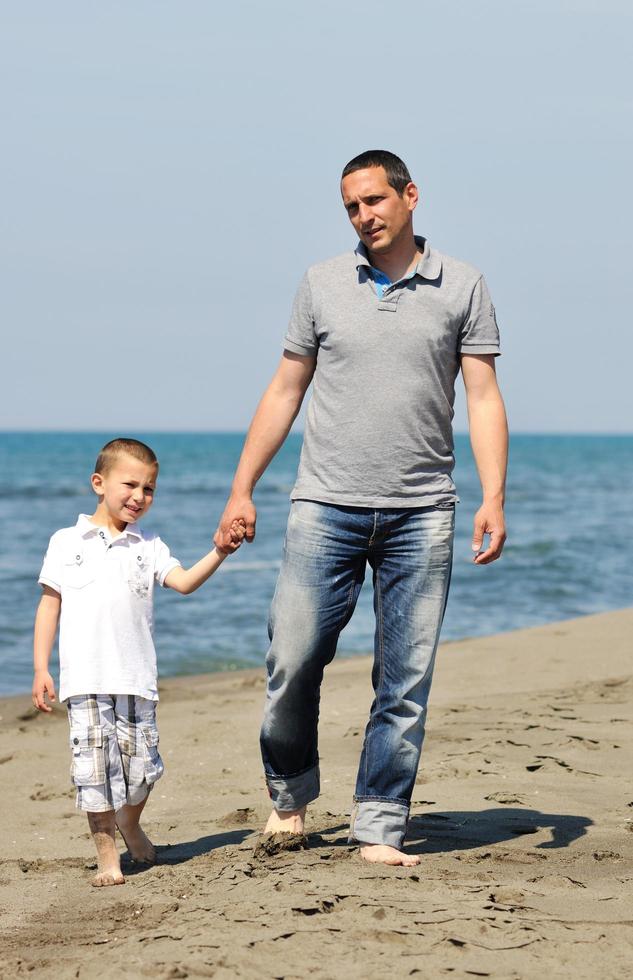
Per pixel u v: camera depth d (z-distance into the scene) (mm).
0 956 6672
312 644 8555
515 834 9297
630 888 7469
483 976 5871
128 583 8773
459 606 34188
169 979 5918
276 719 8750
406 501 8367
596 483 134375
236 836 9688
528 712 14883
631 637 21828
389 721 8500
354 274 8508
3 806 11383
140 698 8672
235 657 25312
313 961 6051
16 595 35438
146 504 8898
